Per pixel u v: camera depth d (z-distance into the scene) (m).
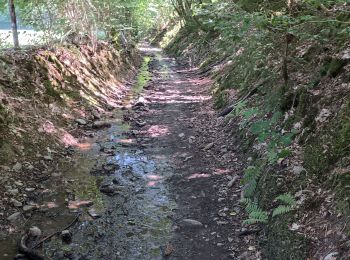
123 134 8.14
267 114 6.43
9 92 7.23
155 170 6.43
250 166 5.50
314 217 3.90
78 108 8.89
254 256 4.13
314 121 5.06
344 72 5.30
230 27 5.73
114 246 4.41
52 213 5.02
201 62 17.81
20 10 10.14
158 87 13.62
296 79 6.19
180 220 4.95
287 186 4.57
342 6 5.91
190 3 18.69
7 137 6.21
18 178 5.63
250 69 8.67
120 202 5.39
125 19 20.09
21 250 4.21
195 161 6.67
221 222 4.84
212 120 8.58
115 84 12.84
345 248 3.31
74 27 11.91
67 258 4.17
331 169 4.23
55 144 6.98
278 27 5.52
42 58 8.93
